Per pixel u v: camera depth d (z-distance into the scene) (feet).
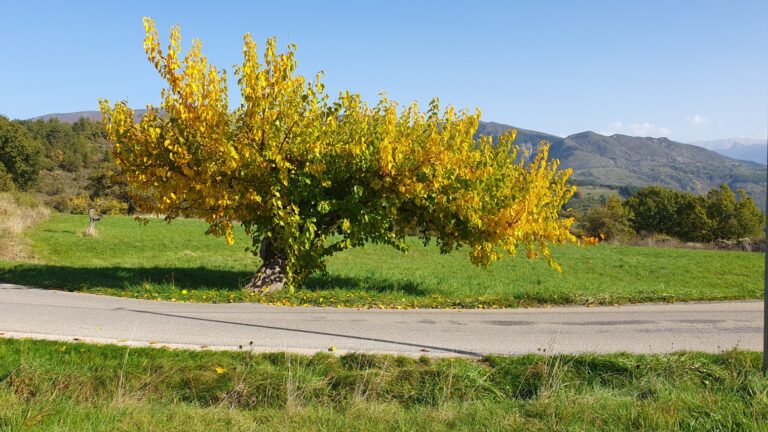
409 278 65.72
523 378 22.72
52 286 44.24
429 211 45.34
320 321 34.81
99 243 99.91
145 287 43.42
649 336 33.65
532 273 82.58
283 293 43.34
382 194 43.32
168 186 39.83
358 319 36.06
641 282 80.79
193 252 98.12
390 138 41.47
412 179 42.42
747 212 272.10
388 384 21.58
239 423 17.35
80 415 17.21
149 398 19.85
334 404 19.98
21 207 127.24
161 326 31.14
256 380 21.17
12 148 261.03
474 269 84.02
